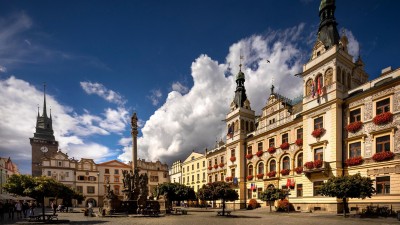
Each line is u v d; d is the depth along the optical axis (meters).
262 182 51.62
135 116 44.31
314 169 37.03
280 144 48.12
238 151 58.91
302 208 39.25
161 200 40.50
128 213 36.41
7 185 35.75
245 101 63.44
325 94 37.66
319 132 37.50
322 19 42.72
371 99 32.75
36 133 120.94
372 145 31.80
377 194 30.23
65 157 91.94
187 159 91.56
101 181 95.81
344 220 26.25
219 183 37.41
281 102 51.47
